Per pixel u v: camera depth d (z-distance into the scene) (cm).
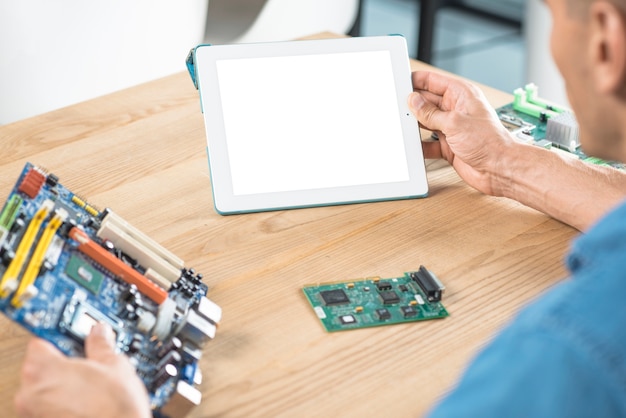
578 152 150
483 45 435
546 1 70
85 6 223
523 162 134
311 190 134
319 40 140
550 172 132
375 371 101
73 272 97
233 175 132
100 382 82
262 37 255
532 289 118
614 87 64
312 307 112
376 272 120
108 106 164
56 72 224
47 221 99
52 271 95
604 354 55
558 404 56
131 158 146
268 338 106
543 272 122
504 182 136
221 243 125
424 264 122
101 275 100
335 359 103
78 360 84
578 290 58
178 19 240
